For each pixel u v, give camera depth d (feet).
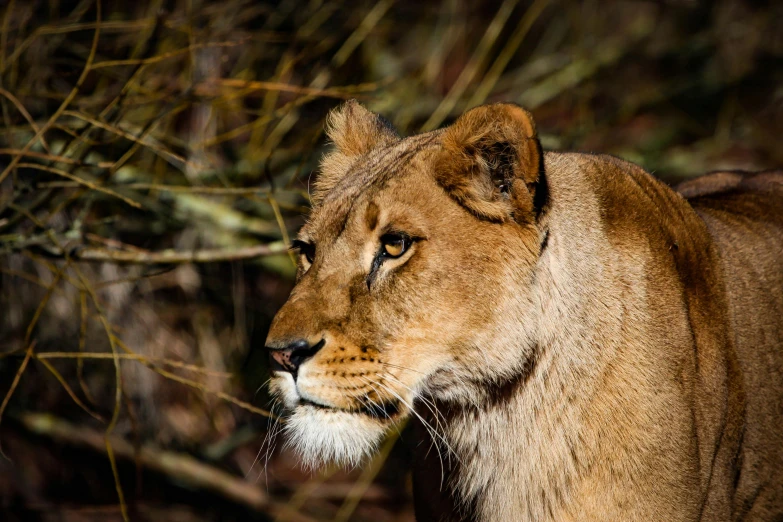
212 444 42.29
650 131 59.47
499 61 44.96
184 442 41.68
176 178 40.19
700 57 63.26
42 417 38.96
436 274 20.92
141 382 40.68
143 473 41.16
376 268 21.18
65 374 40.04
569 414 21.44
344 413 21.26
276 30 46.60
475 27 63.16
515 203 20.89
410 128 48.78
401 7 55.72
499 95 58.90
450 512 23.44
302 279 21.85
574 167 22.43
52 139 37.63
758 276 24.43
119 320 39.93
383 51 53.06
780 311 24.62
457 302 20.94
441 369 21.36
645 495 21.04
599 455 21.27
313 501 42.91
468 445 22.62
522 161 20.54
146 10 42.45
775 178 27.94
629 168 23.72
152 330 41.42
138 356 29.32
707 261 23.26
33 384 39.91
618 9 67.46
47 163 34.19
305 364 21.03
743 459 23.72
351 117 24.91
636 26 65.10
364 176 22.27
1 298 38.63
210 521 41.24
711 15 64.23
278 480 43.47
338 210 21.83
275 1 47.65
